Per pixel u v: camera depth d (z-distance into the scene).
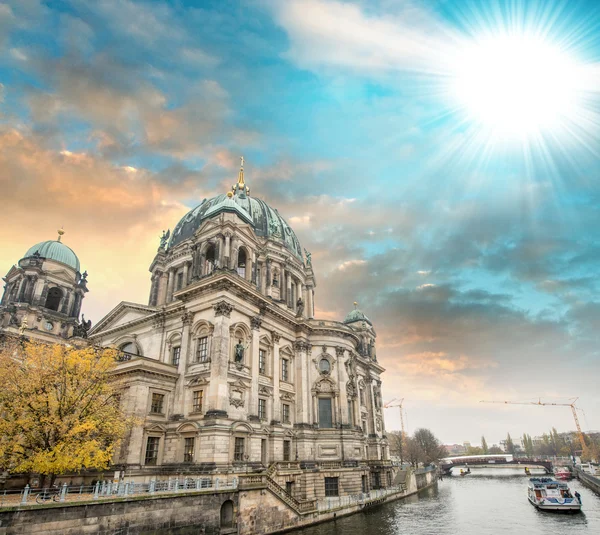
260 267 75.19
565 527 47.47
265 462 52.75
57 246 82.69
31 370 36.09
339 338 72.12
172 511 32.25
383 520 51.06
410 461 160.00
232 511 37.72
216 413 46.22
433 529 45.75
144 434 47.94
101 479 44.88
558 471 135.12
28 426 33.69
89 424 34.66
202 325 53.59
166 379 51.94
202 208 80.12
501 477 155.75
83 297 82.25
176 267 73.69
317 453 62.41
